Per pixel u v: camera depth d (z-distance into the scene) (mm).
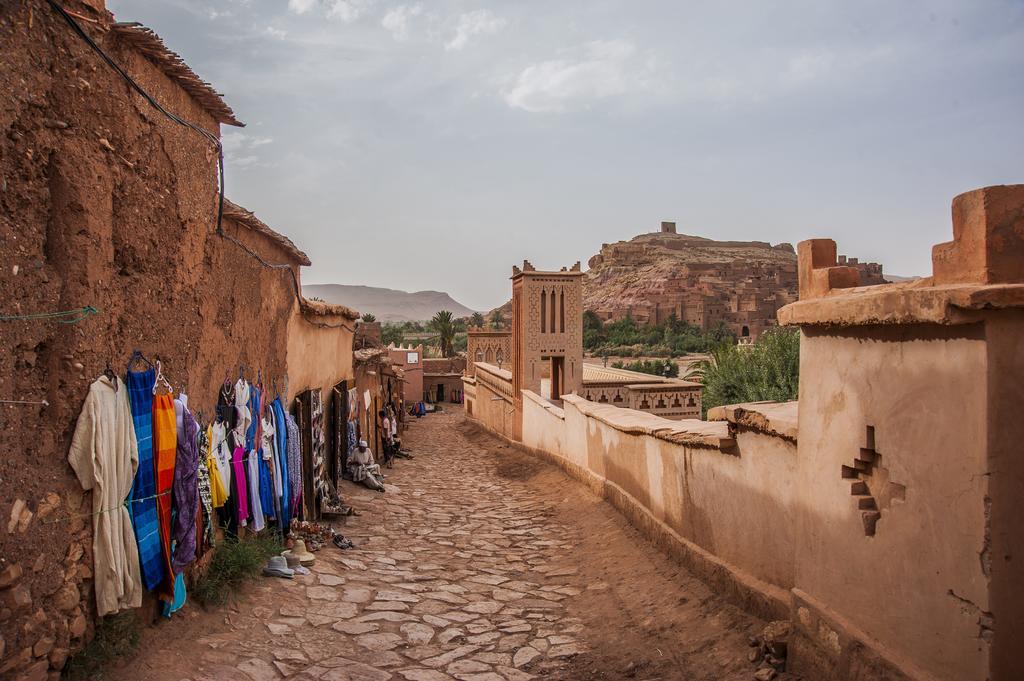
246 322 7820
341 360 14391
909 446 3879
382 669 5652
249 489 7730
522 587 8195
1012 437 3354
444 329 72438
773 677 4902
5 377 4109
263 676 5246
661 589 7234
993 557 3344
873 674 4090
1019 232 3396
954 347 3545
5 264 4125
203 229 6551
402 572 8492
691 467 7578
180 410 5941
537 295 22531
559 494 13758
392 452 19422
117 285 5129
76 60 4605
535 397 19891
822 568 4727
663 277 181875
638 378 26141
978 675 3404
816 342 4824
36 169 4363
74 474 4648
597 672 5727
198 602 6191
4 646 3990
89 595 4766
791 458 5461
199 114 6508
